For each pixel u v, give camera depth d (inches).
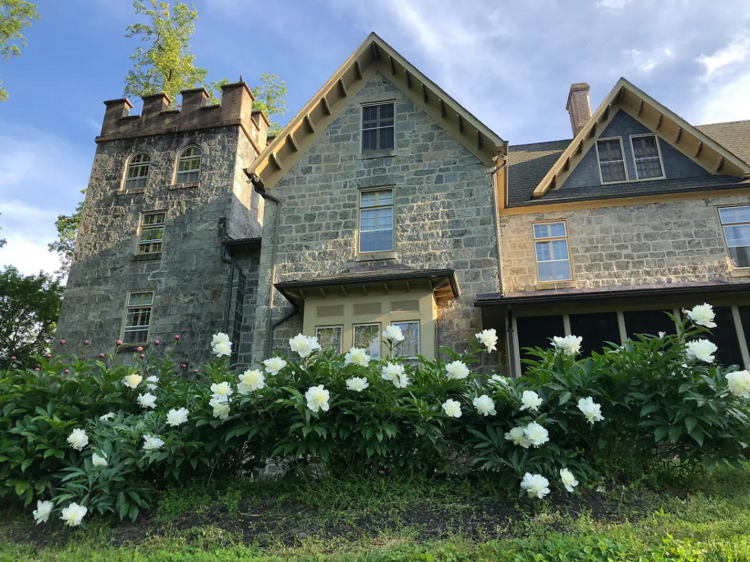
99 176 813.9
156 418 279.6
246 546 223.3
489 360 526.6
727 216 607.8
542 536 212.8
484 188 580.1
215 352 306.3
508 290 625.3
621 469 259.4
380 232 591.2
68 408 283.3
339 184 614.5
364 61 652.1
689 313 263.1
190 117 823.7
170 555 209.2
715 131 739.4
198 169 791.7
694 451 249.4
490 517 234.7
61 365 302.7
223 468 282.4
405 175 602.2
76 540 235.3
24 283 1155.3
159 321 705.6
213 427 267.6
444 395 273.9
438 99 613.6
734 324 501.0
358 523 235.8
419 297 524.7
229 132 800.3
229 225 745.0
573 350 280.1
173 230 755.4
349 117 641.0
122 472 257.0
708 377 251.0
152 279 733.3
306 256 592.4
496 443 256.8
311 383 268.7
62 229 1200.2
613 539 202.5
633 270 607.2
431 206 584.7
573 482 235.3
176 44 1124.5
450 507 241.3
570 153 660.1
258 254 719.1
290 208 614.5
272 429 267.7
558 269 630.5
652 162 655.1
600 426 260.8
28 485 259.6
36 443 270.4
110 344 711.1
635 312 519.8
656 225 618.8
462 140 602.9
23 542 239.3
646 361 255.8
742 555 177.8
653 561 181.8
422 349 507.2
